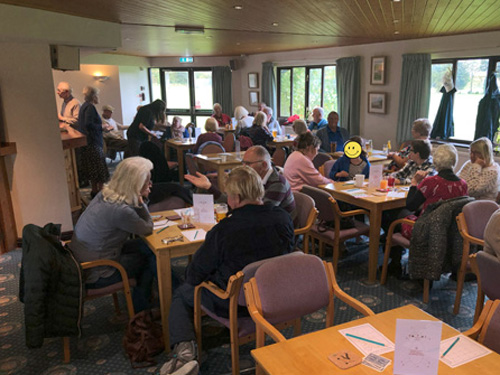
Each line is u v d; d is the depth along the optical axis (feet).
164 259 7.85
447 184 9.73
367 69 26.22
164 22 15.64
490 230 7.28
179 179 22.39
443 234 9.18
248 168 6.91
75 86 33.45
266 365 4.43
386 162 17.93
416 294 10.51
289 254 6.31
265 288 5.84
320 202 10.90
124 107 35.68
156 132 25.86
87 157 18.39
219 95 37.55
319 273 6.23
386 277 11.35
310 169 12.62
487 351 4.64
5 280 11.47
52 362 8.01
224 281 6.69
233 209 6.88
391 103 25.00
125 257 8.72
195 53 33.76
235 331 6.48
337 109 29.12
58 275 7.34
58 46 12.94
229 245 6.52
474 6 13.16
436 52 22.12
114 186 7.97
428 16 15.10
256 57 34.99
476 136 20.99
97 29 14.02
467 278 11.07
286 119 34.22
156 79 38.93
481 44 19.89
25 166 12.94
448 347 4.72
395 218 12.16
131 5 11.95
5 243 13.21
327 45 27.20
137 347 7.91
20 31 11.53
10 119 12.50
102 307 10.04
